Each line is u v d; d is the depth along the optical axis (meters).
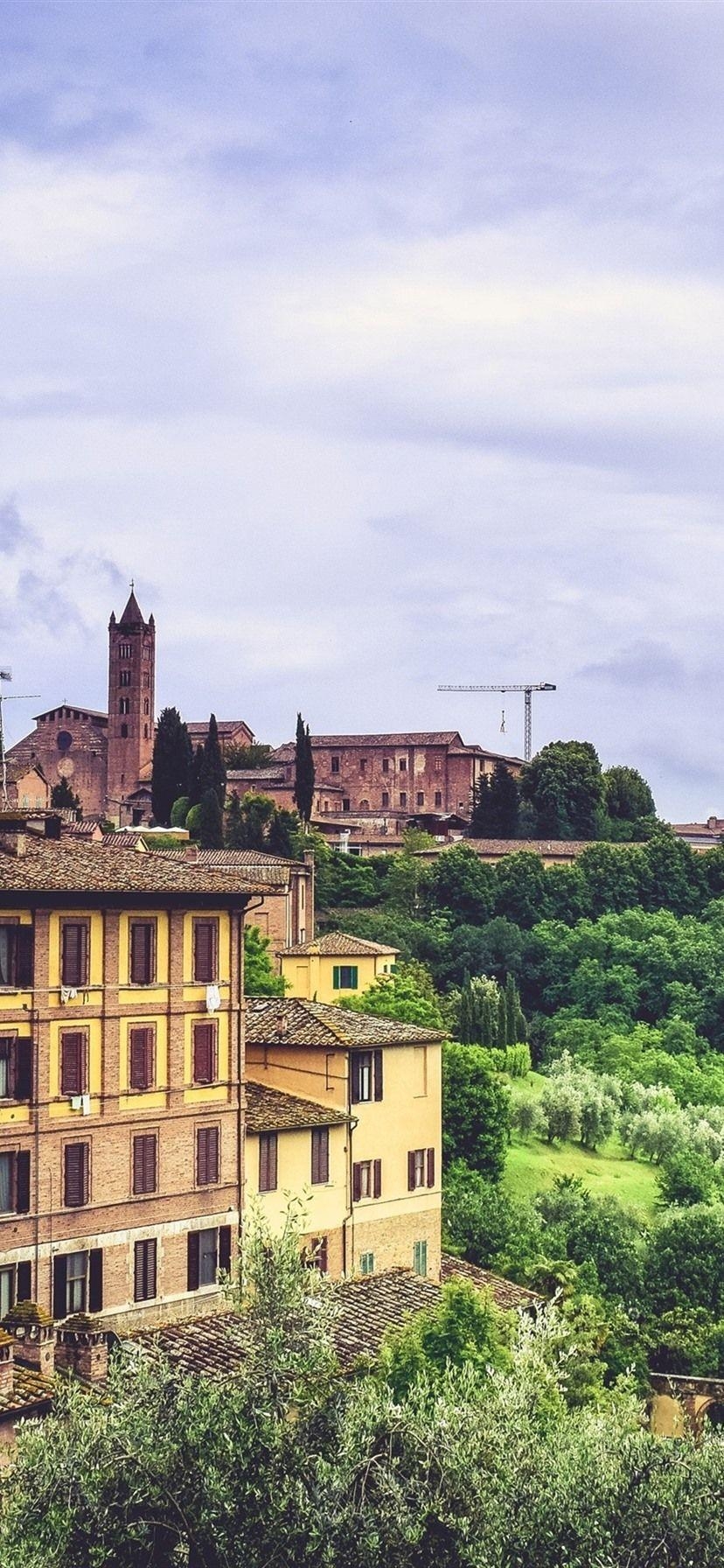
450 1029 192.50
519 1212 123.81
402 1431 56.72
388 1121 107.50
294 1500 53.75
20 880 88.12
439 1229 111.25
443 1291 81.31
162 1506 53.78
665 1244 123.25
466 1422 57.94
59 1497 53.41
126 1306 92.44
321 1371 59.53
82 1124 91.00
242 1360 71.81
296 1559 53.09
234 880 100.25
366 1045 105.12
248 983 150.38
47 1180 89.25
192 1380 57.44
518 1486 55.66
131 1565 53.19
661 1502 55.28
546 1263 112.56
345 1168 103.94
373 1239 105.88
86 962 92.06
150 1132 94.44
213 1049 98.38
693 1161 156.00
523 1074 194.88
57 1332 70.62
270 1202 99.75
